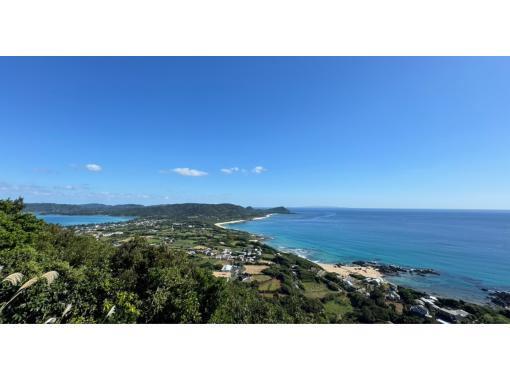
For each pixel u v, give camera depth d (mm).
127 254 12680
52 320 5434
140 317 7738
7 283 5637
